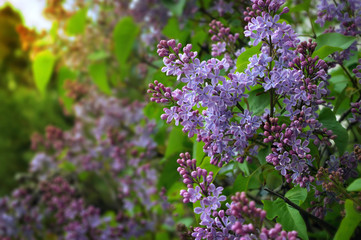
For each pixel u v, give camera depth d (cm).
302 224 55
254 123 55
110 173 122
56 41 98
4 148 315
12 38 319
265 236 47
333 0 65
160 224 112
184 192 55
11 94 329
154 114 80
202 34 76
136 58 100
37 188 134
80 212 125
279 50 55
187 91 55
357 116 61
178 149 76
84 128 134
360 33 65
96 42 105
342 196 55
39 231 133
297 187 57
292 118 55
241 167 62
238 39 72
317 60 55
